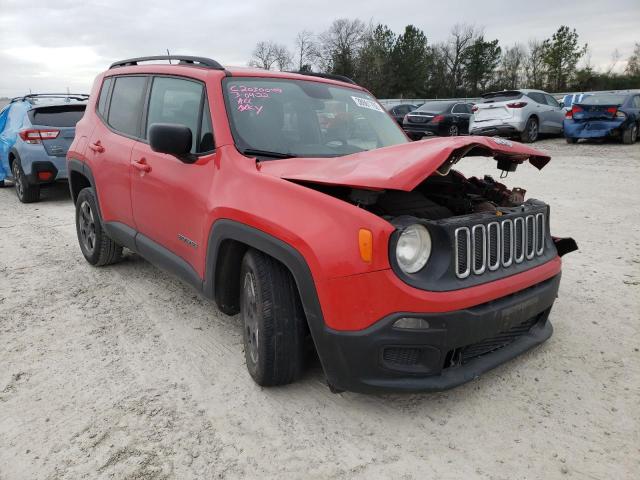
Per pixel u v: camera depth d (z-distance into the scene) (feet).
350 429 8.79
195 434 8.73
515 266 9.33
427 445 8.36
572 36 207.51
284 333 9.21
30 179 27.91
